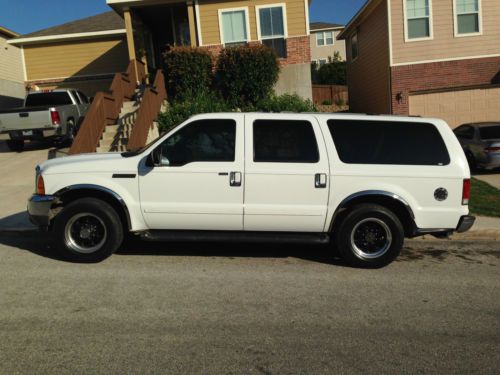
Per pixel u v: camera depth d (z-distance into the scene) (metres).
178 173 5.79
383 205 5.97
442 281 5.43
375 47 19.89
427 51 17.53
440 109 17.73
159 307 4.56
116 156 6.03
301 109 14.80
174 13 18.59
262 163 5.79
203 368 3.43
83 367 3.43
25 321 4.22
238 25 17.17
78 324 4.16
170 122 13.62
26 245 6.91
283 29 16.92
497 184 11.56
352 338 3.94
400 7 17.48
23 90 23.95
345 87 31.95
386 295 4.95
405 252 6.73
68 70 22.67
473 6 17.22
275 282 5.33
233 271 5.72
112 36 22.28
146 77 17.89
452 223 5.85
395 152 5.86
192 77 15.80
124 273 5.59
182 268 5.82
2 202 9.58
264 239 5.95
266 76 15.60
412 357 3.62
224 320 4.27
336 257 6.43
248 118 5.93
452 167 5.82
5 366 3.44
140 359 3.55
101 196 6.01
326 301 4.76
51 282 5.26
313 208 5.80
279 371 3.40
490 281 5.44
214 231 5.98
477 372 3.41
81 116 15.98
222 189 5.79
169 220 5.90
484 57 17.36
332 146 5.83
